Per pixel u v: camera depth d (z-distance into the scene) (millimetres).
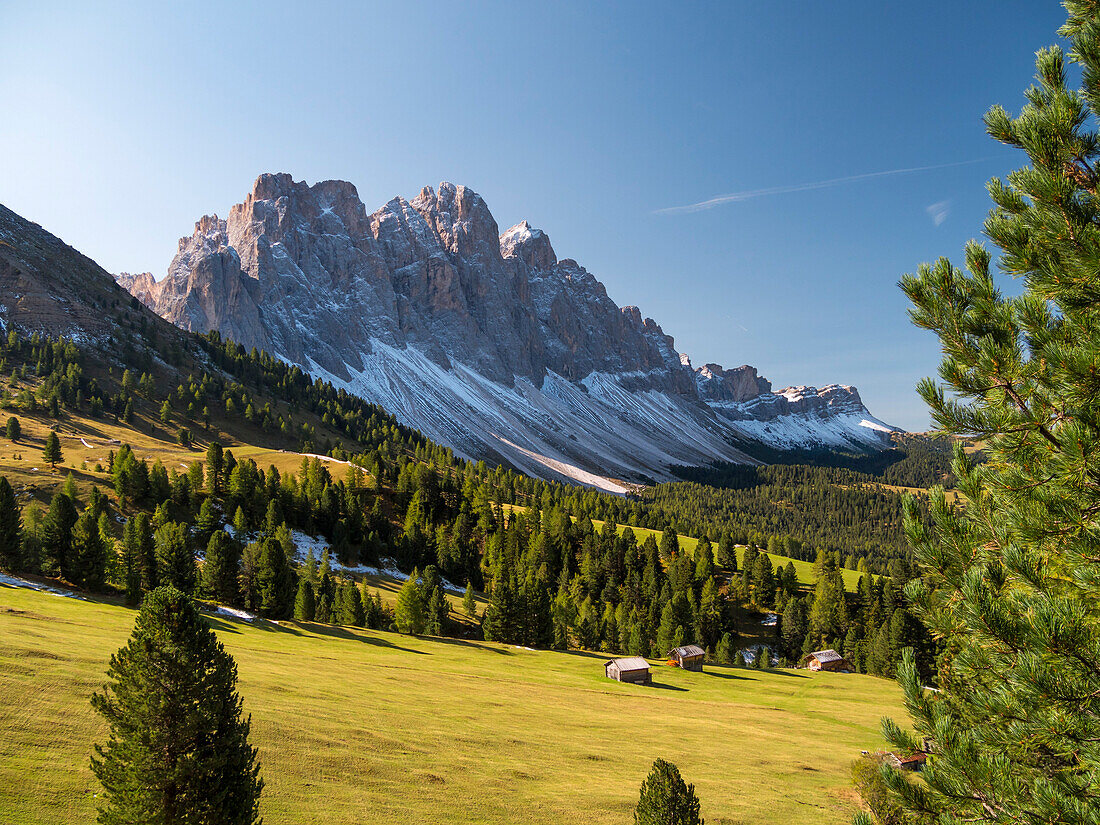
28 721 35062
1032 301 11875
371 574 129375
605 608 132875
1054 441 11695
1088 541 10750
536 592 111000
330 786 36531
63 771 31109
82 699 39156
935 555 12883
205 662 21297
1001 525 12383
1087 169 12148
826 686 101000
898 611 113500
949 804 11234
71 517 88125
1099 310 11523
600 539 162875
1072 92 11992
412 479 175875
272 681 53844
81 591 82250
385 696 57656
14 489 122938
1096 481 11250
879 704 89500
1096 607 11133
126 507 126250
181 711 20594
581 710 66875
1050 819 9852
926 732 12320
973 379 12344
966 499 13188
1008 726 11109
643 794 23453
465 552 147750
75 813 28094
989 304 12234
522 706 64062
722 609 141625
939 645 13953
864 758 52469
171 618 21109
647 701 77188
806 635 133250
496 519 181500
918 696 12570
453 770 42406
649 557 161000
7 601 63562
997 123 12766
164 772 20000
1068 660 9992
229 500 135125
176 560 89938
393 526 161250
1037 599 10586
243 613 88062
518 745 50375
